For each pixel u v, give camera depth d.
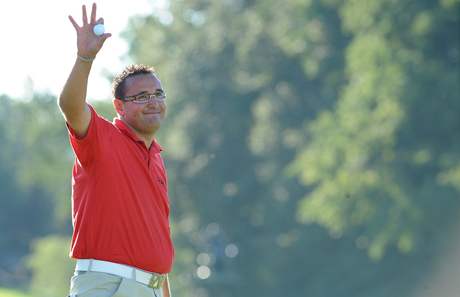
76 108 20.22
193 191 156.75
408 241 106.88
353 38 132.25
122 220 20.75
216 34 160.12
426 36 108.88
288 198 139.25
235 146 156.25
